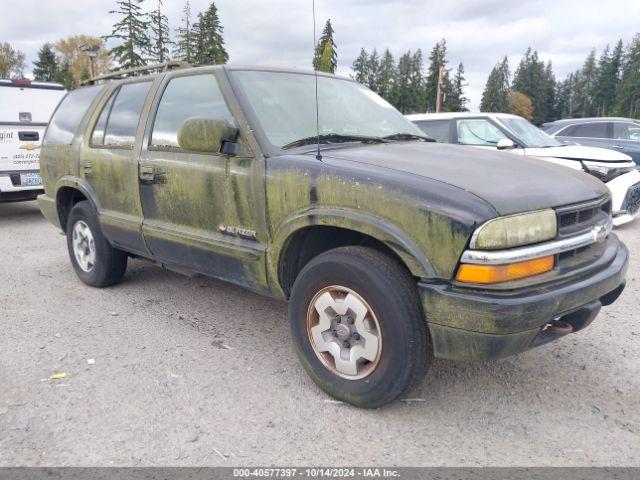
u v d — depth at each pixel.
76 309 4.56
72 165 4.94
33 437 2.70
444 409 2.98
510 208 2.52
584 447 2.65
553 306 2.51
